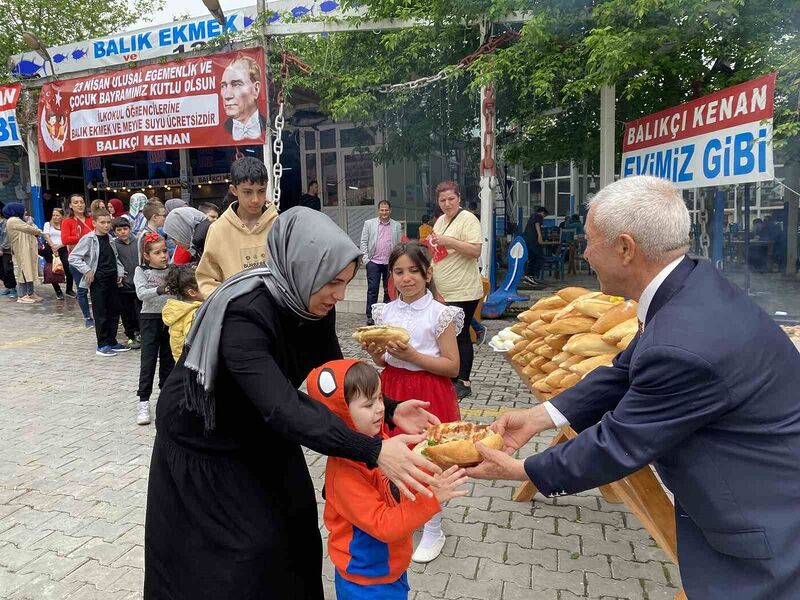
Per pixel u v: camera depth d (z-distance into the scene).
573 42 7.01
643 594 2.55
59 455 4.09
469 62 7.86
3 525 3.17
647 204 1.46
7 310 10.17
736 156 5.39
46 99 9.94
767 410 1.36
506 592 2.57
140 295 4.63
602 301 2.74
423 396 2.79
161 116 8.88
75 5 17.19
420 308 2.91
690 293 1.43
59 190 16.97
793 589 1.32
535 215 13.13
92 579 2.69
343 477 1.82
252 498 1.70
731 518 1.38
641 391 1.41
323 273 1.57
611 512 3.26
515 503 3.37
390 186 13.74
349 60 9.36
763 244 13.76
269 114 8.28
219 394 1.65
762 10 6.52
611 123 7.59
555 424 1.92
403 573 1.98
